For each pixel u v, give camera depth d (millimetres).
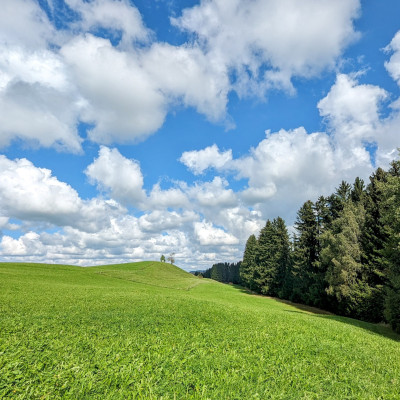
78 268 73750
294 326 14164
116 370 6508
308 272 48594
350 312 35281
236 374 6777
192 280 85875
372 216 34594
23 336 9055
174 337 10008
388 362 9219
